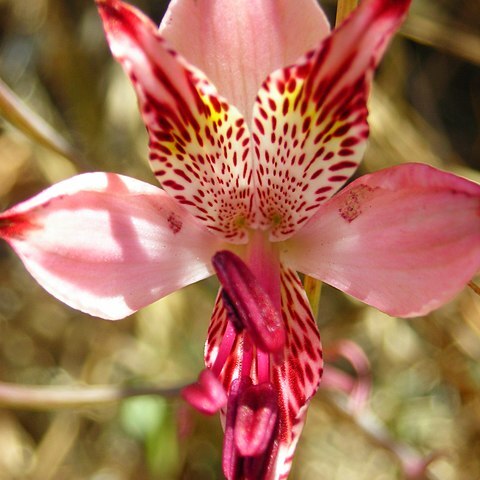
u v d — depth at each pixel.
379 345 0.18
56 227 0.08
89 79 0.17
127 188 0.08
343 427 0.18
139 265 0.08
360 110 0.07
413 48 0.19
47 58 0.18
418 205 0.07
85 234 0.08
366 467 0.18
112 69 0.18
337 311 0.18
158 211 0.08
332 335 0.18
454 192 0.07
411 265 0.08
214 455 0.17
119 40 0.07
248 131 0.08
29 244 0.08
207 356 0.08
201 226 0.08
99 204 0.08
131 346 0.18
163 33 0.08
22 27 0.19
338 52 0.07
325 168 0.08
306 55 0.07
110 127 0.18
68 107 0.18
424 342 0.18
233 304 0.07
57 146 0.11
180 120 0.07
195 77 0.07
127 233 0.08
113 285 0.08
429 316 0.16
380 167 0.16
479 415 0.17
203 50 0.08
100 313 0.08
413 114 0.17
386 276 0.08
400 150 0.16
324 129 0.07
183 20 0.08
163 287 0.08
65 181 0.08
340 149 0.07
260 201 0.08
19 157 0.19
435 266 0.07
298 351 0.08
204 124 0.07
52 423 0.18
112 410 0.18
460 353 0.16
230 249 0.08
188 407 0.11
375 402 0.18
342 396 0.15
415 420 0.17
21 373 0.19
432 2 0.17
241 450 0.07
